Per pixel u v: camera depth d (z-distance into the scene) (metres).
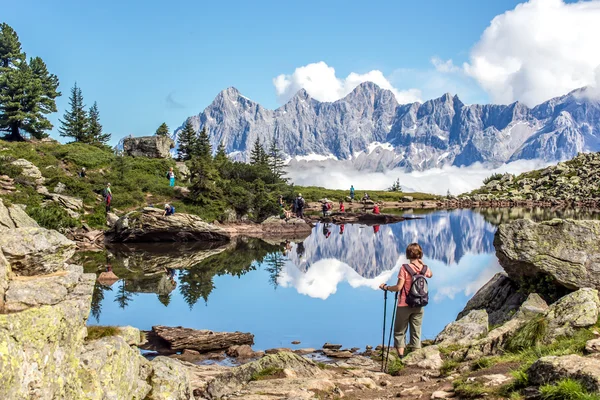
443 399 7.34
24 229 5.95
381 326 18.20
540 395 6.22
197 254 36.50
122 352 6.03
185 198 54.28
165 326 17.11
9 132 84.06
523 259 14.59
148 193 54.34
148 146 71.00
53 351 4.66
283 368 10.62
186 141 85.88
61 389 4.64
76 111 98.38
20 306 5.13
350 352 15.01
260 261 33.78
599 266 13.77
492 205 87.25
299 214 58.69
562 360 6.59
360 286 25.92
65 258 6.30
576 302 9.93
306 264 32.97
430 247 40.03
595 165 96.12
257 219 55.72
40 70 92.62
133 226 41.19
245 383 9.91
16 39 90.19
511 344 9.97
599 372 6.04
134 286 24.94
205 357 14.78
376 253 38.12
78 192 48.34
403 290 10.91
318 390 8.97
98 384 5.26
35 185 46.44
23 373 4.11
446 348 11.85
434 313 19.50
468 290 23.70
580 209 71.81
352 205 88.94
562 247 14.35
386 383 9.83
